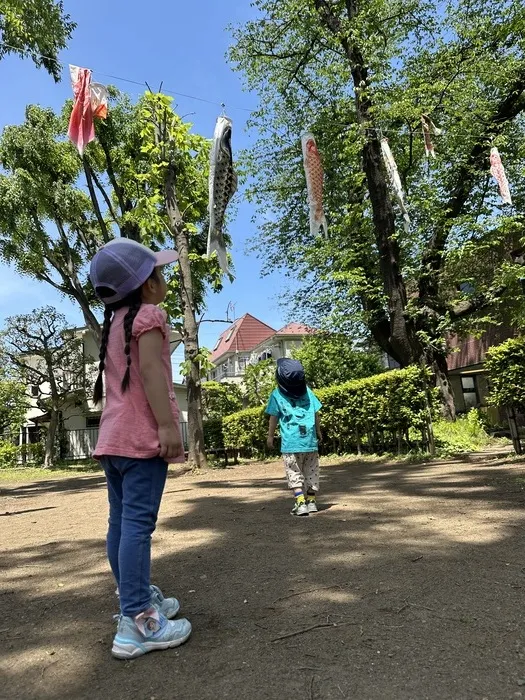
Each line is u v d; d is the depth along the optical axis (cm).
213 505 602
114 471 223
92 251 1991
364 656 192
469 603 238
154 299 237
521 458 780
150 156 1168
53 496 907
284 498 628
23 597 297
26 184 1664
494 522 399
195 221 1243
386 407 1028
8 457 2522
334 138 1552
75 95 773
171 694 173
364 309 1483
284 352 3388
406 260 1438
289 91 1705
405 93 1170
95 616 254
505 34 1280
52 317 2266
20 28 952
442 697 163
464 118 1238
